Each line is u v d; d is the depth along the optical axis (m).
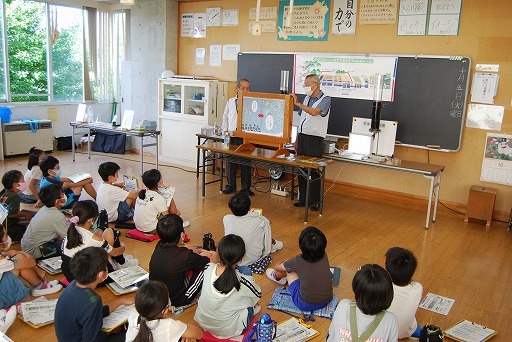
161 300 1.97
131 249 3.88
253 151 5.34
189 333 2.11
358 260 3.87
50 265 3.39
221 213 4.96
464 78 5.22
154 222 4.16
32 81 8.02
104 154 8.12
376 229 4.72
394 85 5.66
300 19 6.36
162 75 7.53
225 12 7.15
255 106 5.34
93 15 8.42
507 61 5.02
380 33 5.75
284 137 5.18
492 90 5.11
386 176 6.00
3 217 3.19
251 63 6.88
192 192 5.82
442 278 3.61
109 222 4.38
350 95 6.01
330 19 6.11
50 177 4.64
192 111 7.27
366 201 5.81
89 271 2.22
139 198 4.14
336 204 5.61
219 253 2.53
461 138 5.38
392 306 2.55
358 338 1.93
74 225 2.96
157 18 7.68
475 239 4.55
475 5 5.10
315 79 5.19
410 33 5.53
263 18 6.73
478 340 2.70
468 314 3.06
